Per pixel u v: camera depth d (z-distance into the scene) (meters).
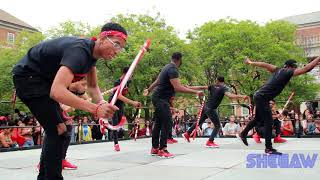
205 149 6.14
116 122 5.99
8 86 18.59
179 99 18.45
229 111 18.98
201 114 7.51
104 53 2.25
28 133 8.42
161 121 5.23
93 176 3.64
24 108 13.52
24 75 2.31
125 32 2.28
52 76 2.31
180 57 5.18
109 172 3.88
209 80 21.78
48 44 2.29
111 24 2.25
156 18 20.78
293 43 23.42
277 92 5.16
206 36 21.34
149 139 9.44
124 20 19.94
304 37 31.94
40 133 8.31
